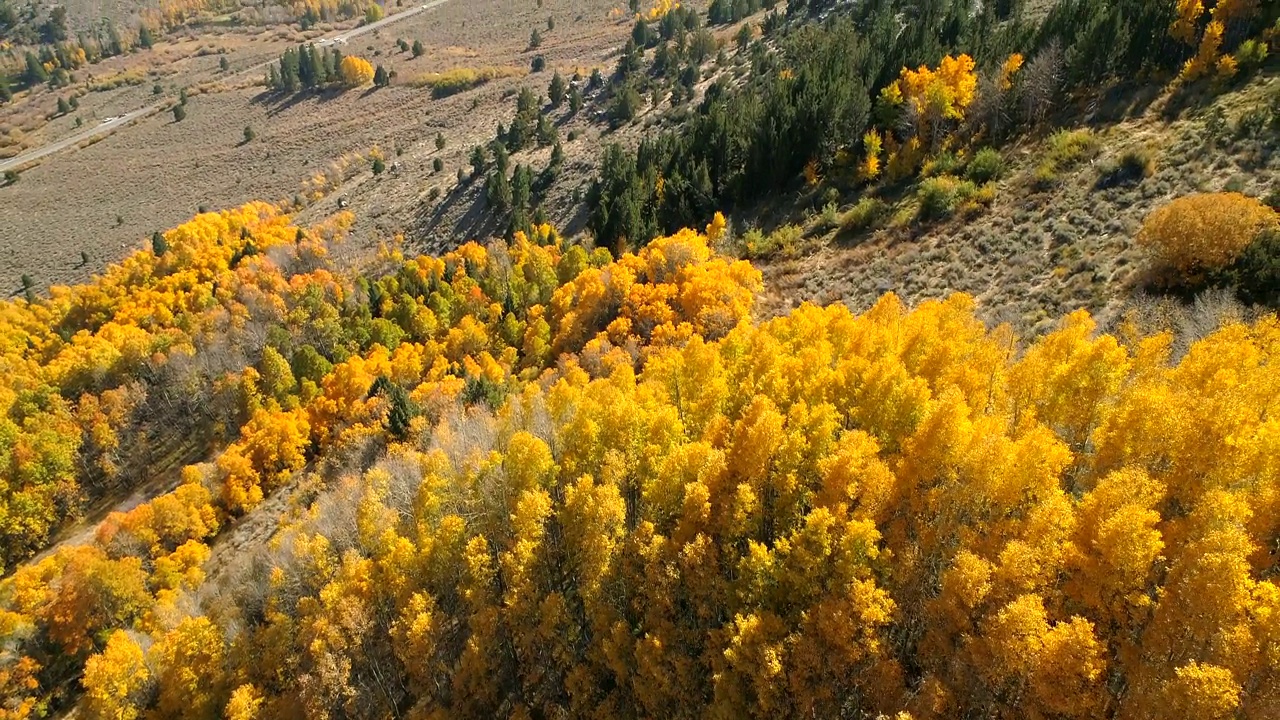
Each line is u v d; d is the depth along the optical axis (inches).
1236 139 2288.4
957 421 1201.4
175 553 2716.5
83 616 2476.6
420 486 1951.3
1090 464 1258.6
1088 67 3051.2
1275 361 1294.3
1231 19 2837.1
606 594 1439.5
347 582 1742.1
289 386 3683.6
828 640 1119.6
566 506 1562.5
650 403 1838.1
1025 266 2369.6
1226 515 974.4
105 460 3695.9
